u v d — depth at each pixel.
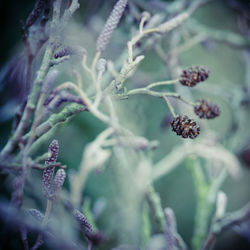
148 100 0.62
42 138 0.38
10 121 0.55
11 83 0.46
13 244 0.41
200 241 0.50
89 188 0.54
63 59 0.38
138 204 0.46
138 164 0.46
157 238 0.43
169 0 0.62
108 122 0.37
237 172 0.51
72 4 0.38
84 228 0.39
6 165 0.37
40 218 0.39
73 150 0.59
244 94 0.60
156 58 0.64
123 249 0.44
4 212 0.36
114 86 0.38
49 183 0.38
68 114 0.38
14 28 0.57
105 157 0.38
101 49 0.38
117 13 0.38
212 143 0.53
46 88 0.37
